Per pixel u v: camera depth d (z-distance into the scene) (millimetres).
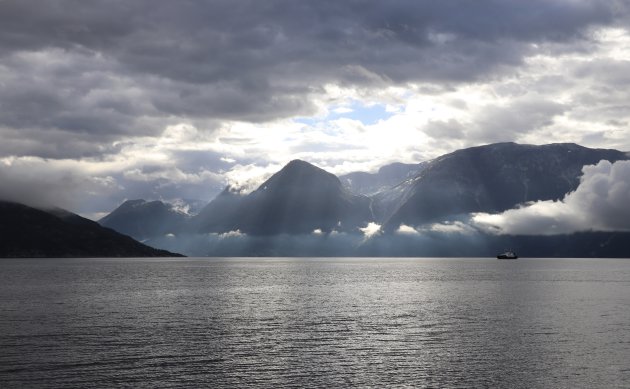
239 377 56469
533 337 75938
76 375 56406
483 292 149000
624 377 56625
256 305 113938
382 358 64062
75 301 120062
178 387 53188
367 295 138875
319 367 60250
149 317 94500
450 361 62688
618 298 130875
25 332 78625
